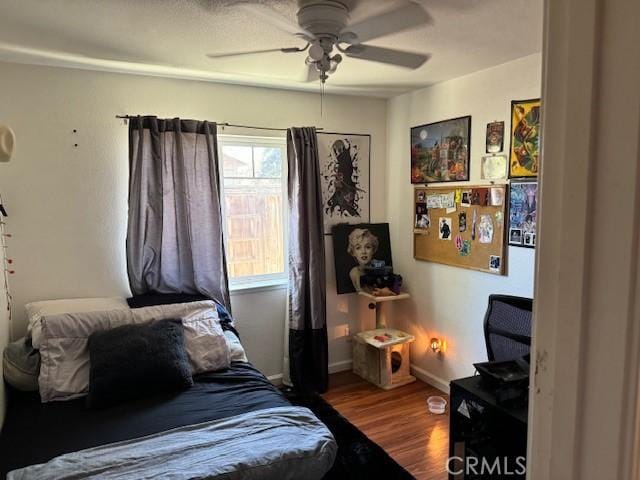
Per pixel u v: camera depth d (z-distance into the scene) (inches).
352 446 102.3
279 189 137.3
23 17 75.0
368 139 146.3
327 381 133.1
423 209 134.3
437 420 114.7
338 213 143.4
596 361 17.2
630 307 15.9
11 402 82.2
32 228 104.3
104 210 111.2
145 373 83.0
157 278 112.9
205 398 83.0
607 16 15.8
